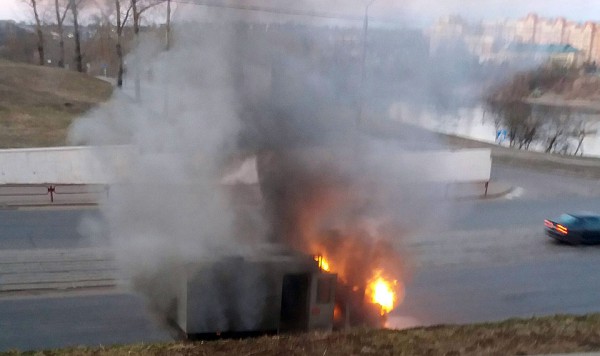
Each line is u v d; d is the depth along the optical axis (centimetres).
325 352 716
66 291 1013
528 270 1275
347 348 729
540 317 910
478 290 1128
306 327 828
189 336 789
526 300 1093
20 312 928
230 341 758
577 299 1114
